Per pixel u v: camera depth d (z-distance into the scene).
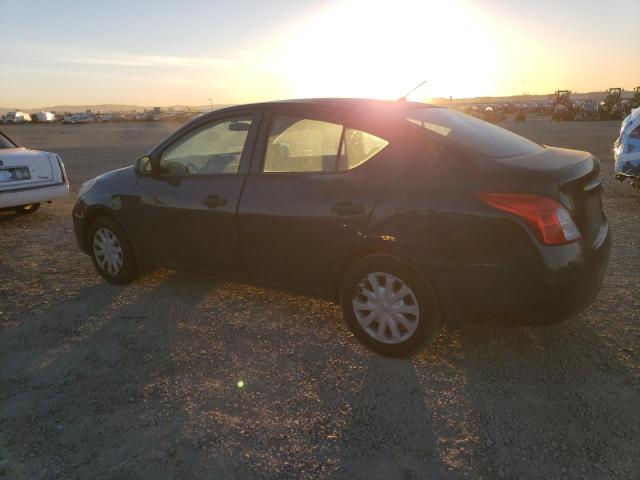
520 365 3.20
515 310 2.87
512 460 2.40
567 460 2.38
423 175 3.04
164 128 52.66
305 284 3.62
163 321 4.04
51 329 3.96
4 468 2.45
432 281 3.02
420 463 2.40
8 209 8.93
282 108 3.72
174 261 4.35
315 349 3.52
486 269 2.86
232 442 2.59
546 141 19.91
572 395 2.88
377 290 3.28
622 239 5.84
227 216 3.82
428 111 3.63
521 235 2.76
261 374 3.22
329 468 2.39
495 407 2.80
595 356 3.27
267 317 4.05
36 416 2.85
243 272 3.92
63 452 2.55
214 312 4.18
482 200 2.83
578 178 2.92
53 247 6.41
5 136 8.26
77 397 3.03
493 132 3.59
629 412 2.71
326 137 3.46
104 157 19.08
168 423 2.76
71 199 10.22
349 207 3.22
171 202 4.17
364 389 3.02
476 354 3.35
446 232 2.92
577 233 2.85
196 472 2.38
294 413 2.81
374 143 3.26
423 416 2.75
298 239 3.50
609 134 23.28
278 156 3.67
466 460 2.41
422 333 3.14
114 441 2.62
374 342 3.37
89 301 4.51
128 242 4.68
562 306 2.81
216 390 3.06
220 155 4.00
